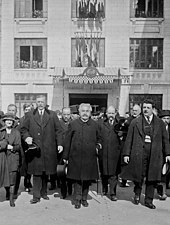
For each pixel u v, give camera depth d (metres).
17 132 8.65
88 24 27.11
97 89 27.19
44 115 8.95
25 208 8.26
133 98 27.25
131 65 27.28
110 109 9.50
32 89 27.28
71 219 7.39
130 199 9.21
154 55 27.30
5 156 8.41
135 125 8.35
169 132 9.70
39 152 8.73
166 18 27.14
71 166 8.44
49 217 7.54
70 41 27.12
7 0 27.22
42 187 9.20
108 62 27.09
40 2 27.34
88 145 8.41
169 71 27.16
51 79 27.17
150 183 8.31
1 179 8.30
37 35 27.20
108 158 9.16
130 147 8.39
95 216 7.61
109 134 9.30
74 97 27.38
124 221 7.25
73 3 27.20
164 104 27.20
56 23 27.12
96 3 27.11
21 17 27.33
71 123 8.61
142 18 27.11
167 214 7.77
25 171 9.00
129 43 27.22
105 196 9.58
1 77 27.34
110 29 27.09
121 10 27.09
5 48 27.30
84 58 27.09
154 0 27.31
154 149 8.19
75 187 8.46
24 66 27.30
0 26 27.28
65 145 8.56
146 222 7.20
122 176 8.49
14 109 9.48
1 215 7.69
